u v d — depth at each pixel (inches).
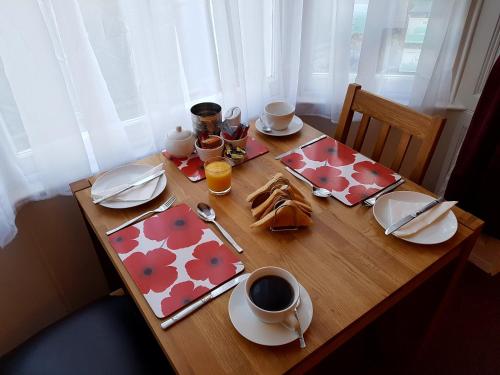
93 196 44.3
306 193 44.6
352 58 68.9
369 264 35.7
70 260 59.5
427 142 47.6
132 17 46.8
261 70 63.6
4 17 39.3
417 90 66.6
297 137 55.1
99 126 50.1
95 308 47.0
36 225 53.6
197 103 56.0
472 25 62.4
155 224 40.6
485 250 72.9
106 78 48.1
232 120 51.4
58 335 43.8
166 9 48.5
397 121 50.9
